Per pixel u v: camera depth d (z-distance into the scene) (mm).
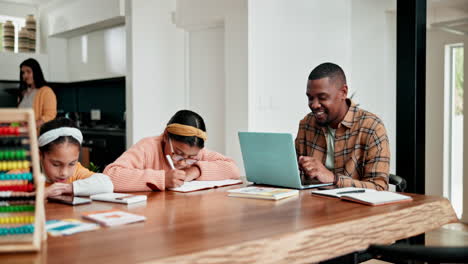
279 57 3883
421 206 1469
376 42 4410
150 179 1742
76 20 4988
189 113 1921
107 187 1647
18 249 891
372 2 4402
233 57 3758
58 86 6012
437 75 4777
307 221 1220
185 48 4391
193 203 1488
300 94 4098
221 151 4105
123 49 4680
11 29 5422
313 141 2303
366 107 4484
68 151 1538
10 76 5312
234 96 3762
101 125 5676
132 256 883
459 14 4191
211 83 4176
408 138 2273
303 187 1822
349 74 4543
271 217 1270
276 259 1052
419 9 2242
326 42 4305
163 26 4270
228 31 3797
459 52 4797
